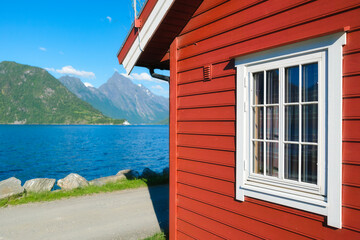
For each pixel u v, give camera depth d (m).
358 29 2.21
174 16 3.79
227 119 3.31
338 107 2.30
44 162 35.94
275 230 2.79
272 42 2.83
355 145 2.21
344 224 2.26
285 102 2.78
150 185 10.57
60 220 6.36
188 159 3.90
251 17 3.05
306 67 2.61
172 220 4.13
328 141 2.36
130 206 7.54
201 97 3.70
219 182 3.41
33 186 9.05
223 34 3.39
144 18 4.17
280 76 2.77
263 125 2.98
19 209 7.18
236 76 3.20
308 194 2.52
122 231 5.68
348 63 2.27
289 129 2.75
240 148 3.12
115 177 11.46
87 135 115.25
